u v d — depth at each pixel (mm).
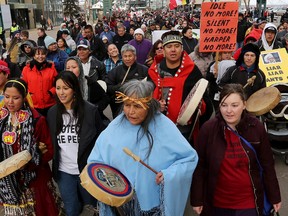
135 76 5207
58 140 3168
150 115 2523
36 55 5293
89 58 5805
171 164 2539
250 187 2604
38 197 3100
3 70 4035
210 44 5660
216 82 5566
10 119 3043
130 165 2531
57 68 7203
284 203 4148
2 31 20719
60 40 9469
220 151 2578
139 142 2529
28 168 2988
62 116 3143
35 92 5297
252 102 4422
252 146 2574
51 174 3301
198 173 2695
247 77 4699
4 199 3029
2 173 2668
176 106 3688
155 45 6637
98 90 4352
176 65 3775
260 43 7379
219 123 2607
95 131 3156
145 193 2549
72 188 3256
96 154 2637
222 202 2664
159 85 3758
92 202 3312
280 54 5934
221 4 5543
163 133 2529
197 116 3467
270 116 4840
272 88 4363
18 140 2988
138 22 28609
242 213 2617
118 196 2258
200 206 2695
